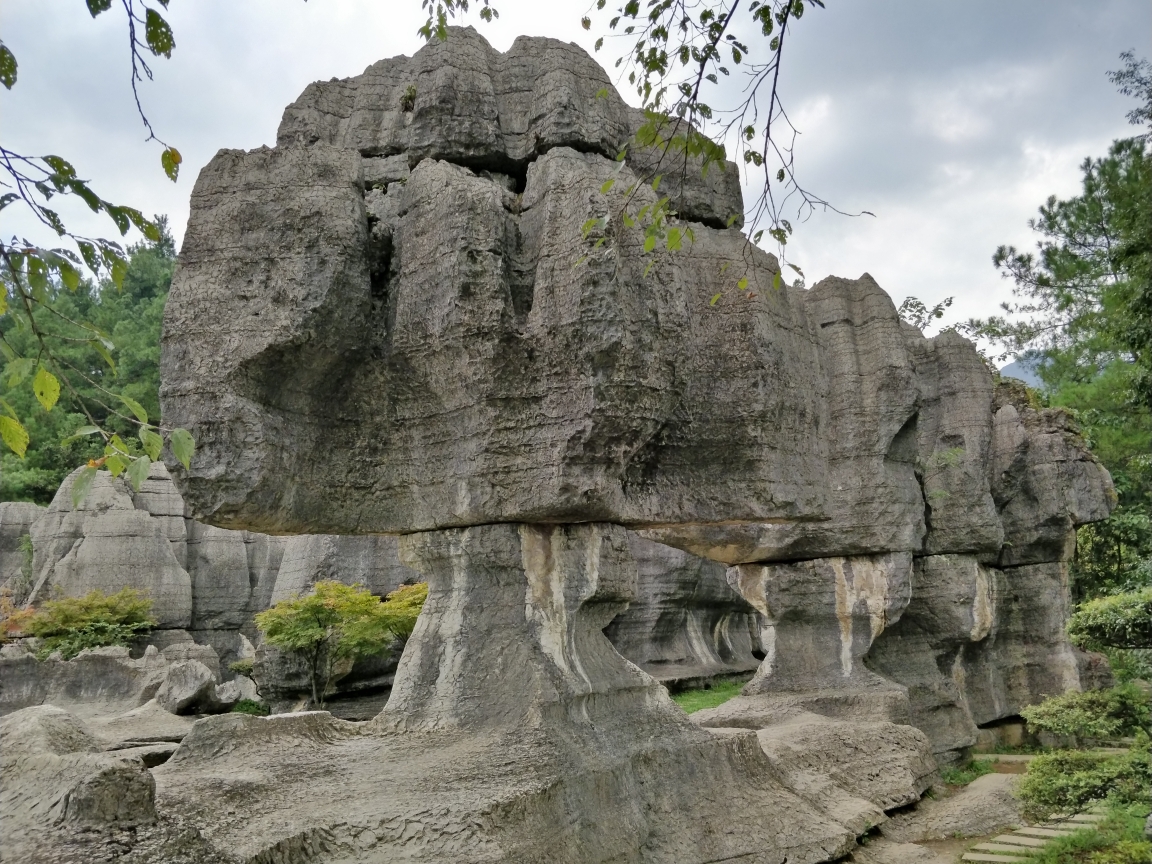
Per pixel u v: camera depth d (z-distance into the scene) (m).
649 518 9.16
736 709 13.79
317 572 18.89
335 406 8.28
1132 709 10.25
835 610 14.48
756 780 9.60
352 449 8.38
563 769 7.16
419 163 8.98
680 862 7.80
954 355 17.28
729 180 10.77
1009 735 17.62
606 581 8.41
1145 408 18.11
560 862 6.57
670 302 8.42
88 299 36.56
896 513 14.41
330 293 7.63
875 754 12.15
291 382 7.83
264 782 6.26
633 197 8.13
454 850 5.91
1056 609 18.27
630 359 7.70
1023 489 18.45
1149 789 9.41
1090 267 22.73
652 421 7.99
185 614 21.80
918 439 16.69
